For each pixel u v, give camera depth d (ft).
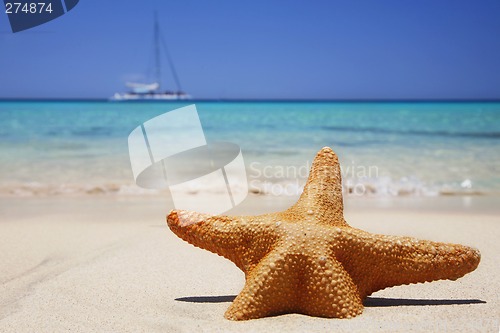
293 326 1.03
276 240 1.10
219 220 1.14
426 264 1.09
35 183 3.32
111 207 2.63
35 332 1.09
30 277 1.48
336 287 1.07
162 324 1.10
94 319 1.14
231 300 1.26
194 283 1.40
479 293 1.26
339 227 1.12
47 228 2.12
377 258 1.09
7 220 2.30
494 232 2.01
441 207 2.65
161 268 1.53
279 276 1.07
